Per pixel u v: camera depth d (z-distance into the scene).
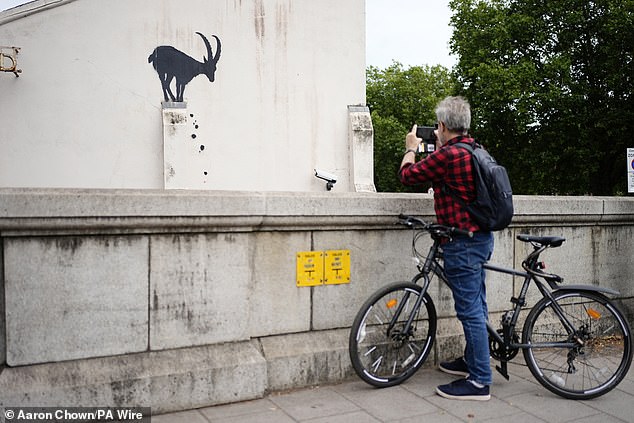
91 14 11.48
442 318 4.41
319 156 13.25
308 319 3.90
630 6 20.33
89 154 11.52
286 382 3.73
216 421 3.21
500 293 4.75
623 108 21.28
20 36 11.06
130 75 11.77
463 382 3.67
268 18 12.80
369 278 4.11
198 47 12.26
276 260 3.78
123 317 3.28
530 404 3.63
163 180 11.87
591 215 5.18
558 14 21.81
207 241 3.50
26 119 11.12
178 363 3.37
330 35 13.32
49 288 3.10
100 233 3.19
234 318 3.60
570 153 21.42
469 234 3.52
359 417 3.31
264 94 12.79
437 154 3.54
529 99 20.88
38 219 2.98
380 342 3.95
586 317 4.17
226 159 12.49
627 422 3.38
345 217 3.91
